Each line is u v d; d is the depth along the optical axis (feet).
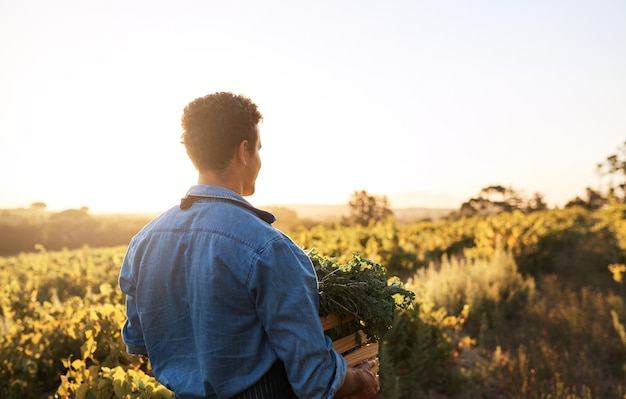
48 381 14.15
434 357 15.56
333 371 4.21
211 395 4.21
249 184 4.88
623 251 38.40
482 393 15.38
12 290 23.65
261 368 4.15
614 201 50.34
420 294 16.61
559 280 32.71
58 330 14.64
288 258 4.13
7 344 13.70
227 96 4.62
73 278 38.83
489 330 21.27
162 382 4.52
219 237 4.23
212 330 4.13
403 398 14.48
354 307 5.23
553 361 16.56
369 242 37.96
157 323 4.58
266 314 4.03
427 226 68.69
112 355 11.13
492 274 27.07
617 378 16.28
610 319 21.53
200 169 4.68
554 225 50.26
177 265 4.44
